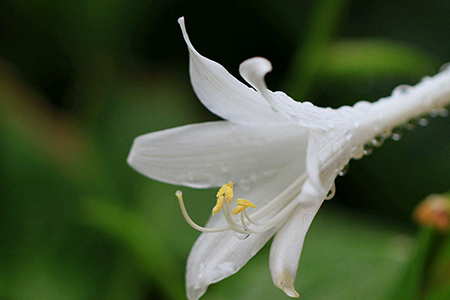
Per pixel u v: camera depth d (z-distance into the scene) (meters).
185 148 0.33
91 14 0.51
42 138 0.49
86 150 0.49
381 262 0.41
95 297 0.44
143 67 0.56
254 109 0.32
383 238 0.43
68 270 0.45
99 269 0.45
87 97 0.53
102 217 0.41
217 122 0.33
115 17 0.52
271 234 0.32
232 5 0.52
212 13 0.53
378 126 0.33
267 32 0.53
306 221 0.31
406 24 0.53
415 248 0.37
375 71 0.43
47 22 0.52
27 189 0.46
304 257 0.42
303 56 0.43
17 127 0.48
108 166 0.48
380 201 0.50
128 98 0.52
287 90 0.45
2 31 0.52
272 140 0.33
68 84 0.54
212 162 0.33
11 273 0.44
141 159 0.33
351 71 0.43
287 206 0.32
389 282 0.40
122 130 0.50
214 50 0.54
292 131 0.33
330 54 0.43
